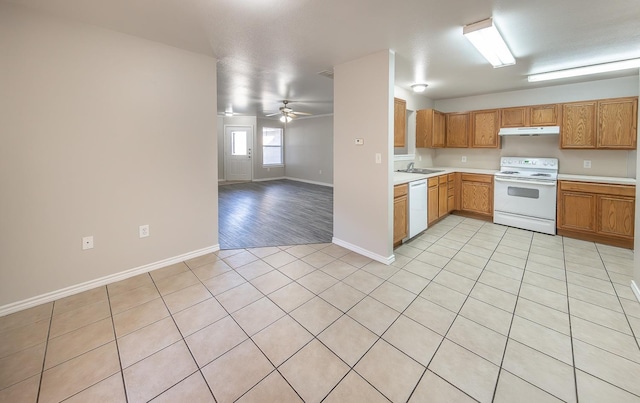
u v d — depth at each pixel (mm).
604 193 3588
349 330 1973
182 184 3020
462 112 5090
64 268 2367
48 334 1912
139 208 2738
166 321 2064
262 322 2061
